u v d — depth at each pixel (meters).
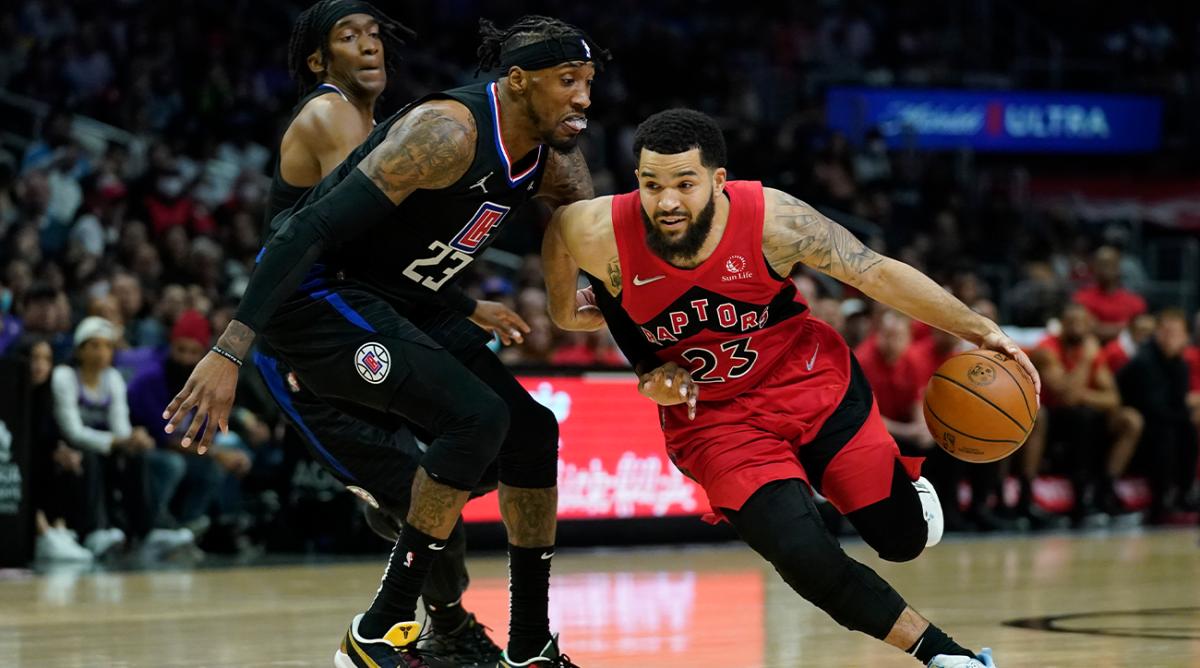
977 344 4.70
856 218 18.70
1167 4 26.70
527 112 4.68
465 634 5.64
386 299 4.95
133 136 17.02
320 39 5.62
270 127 17.95
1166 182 25.09
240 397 10.98
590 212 4.62
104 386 10.38
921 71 24.09
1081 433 13.10
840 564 4.34
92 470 10.27
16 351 10.14
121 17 18.84
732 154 18.75
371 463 5.28
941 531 4.88
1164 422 13.47
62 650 5.84
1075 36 25.92
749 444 4.58
